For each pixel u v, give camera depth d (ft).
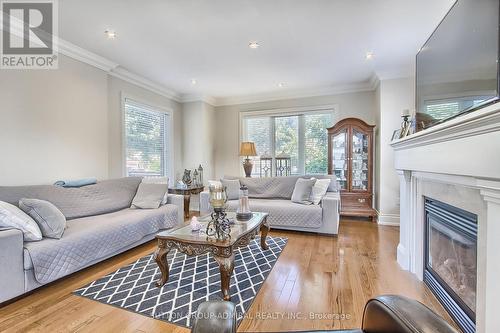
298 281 7.16
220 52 10.62
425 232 7.02
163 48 10.23
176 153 17.26
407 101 12.63
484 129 3.72
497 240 3.69
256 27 8.63
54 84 9.50
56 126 9.59
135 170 14.05
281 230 12.41
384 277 7.36
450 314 5.52
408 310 2.75
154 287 6.85
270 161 17.71
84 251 7.38
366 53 10.75
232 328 2.60
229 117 18.57
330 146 14.87
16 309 5.80
